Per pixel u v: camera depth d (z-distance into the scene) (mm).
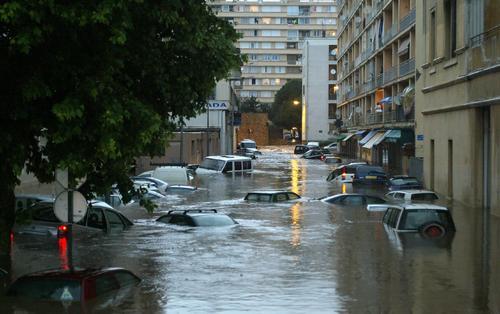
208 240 18359
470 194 25953
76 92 9164
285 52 171125
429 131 33719
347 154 90875
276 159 82812
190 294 11594
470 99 25750
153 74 10898
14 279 13008
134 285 12289
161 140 11297
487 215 23469
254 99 154500
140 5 9680
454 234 19016
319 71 120688
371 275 13438
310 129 121188
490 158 25031
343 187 40438
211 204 30234
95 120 9289
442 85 30156
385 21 58062
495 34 22656
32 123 9539
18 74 9555
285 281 12836
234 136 105312
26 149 10078
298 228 21078
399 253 16062
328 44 120688
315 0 171000
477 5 24859
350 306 10836
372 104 66875
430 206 19906
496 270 13930
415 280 12953
